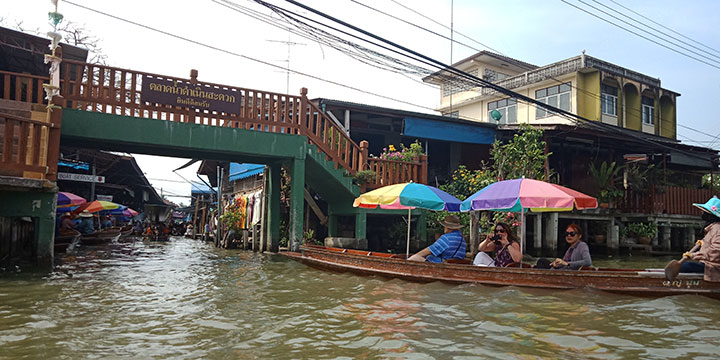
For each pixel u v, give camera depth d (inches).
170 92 445.4
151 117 438.3
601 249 701.3
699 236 799.1
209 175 1094.4
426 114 642.8
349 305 236.7
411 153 569.0
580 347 164.4
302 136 501.7
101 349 157.5
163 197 1797.5
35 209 347.6
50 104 350.6
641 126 983.6
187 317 207.8
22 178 317.7
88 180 829.2
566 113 578.2
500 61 1139.3
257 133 482.3
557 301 246.8
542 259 310.0
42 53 520.7
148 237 950.4
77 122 410.6
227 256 532.7
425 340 171.8
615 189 681.0
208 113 462.6
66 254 517.3
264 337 174.9
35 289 273.3
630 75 978.7
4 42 518.3
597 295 263.7
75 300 243.1
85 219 728.3
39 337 170.7
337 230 587.5
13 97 585.6
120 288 285.6
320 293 273.6
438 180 730.2
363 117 676.7
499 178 549.6
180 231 1285.7
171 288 289.1
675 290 262.2
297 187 496.7
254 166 701.9
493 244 319.6
